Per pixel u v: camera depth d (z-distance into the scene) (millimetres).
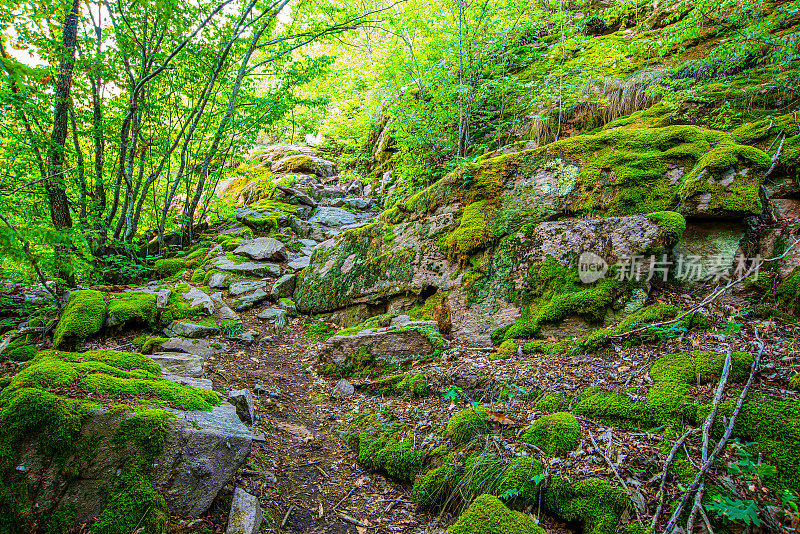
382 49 12641
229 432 2777
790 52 6070
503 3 8672
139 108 7836
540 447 2900
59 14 6480
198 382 3855
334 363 5184
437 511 2873
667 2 9352
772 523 2061
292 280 7883
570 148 5461
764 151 4523
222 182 17141
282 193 13195
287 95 8641
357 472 3395
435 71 9000
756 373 2971
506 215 5461
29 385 2693
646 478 2473
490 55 9469
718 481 2307
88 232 6414
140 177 8469
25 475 2354
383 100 13492
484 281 5277
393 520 2846
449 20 9055
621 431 2879
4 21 5562
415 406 3941
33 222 4863
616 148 5238
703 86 6488
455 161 8281
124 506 2352
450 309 5387
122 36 7000
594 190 5043
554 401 3328
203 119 9219
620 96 7441
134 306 5789
